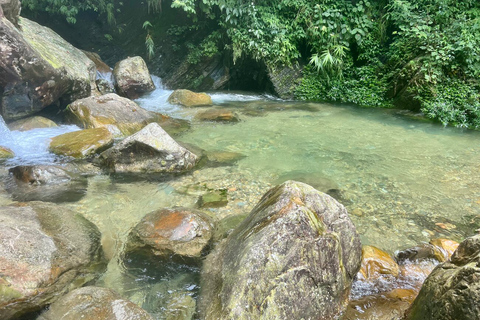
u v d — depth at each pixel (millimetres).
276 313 2199
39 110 6805
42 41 7680
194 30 12773
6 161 5102
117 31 13859
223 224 3443
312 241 2436
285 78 10773
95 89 9141
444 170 5230
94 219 3680
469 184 4742
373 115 8555
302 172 5055
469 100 7934
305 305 2340
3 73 5891
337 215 2727
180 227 3178
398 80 9289
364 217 3867
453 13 9461
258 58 10609
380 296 2682
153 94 10680
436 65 8578
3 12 6086
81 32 13617
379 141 6574
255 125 7516
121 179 4719
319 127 7445
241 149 5980
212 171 5023
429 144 6434
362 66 10250
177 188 4469
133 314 2268
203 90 11852
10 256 2549
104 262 2975
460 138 6832
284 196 2662
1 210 3131
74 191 4312
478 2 9570
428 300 2107
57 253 2781
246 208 3959
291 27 10828
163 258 2977
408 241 3445
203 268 2820
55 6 12398
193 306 2512
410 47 9336
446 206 4141
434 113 8109
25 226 2910
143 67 10531
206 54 12055
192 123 7574
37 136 6012
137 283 2760
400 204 4172
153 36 13273
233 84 11898
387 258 3023
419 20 9289
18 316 2326
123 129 6582
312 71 10797
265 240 2355
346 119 8164
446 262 2246
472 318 1766
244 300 2168
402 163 5488
